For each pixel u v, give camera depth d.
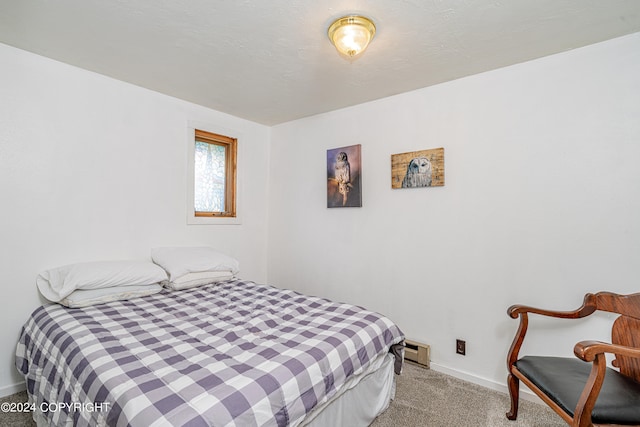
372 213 2.67
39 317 1.77
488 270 2.10
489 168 2.10
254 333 1.49
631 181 1.66
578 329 1.79
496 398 1.93
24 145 1.95
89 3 1.46
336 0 1.41
